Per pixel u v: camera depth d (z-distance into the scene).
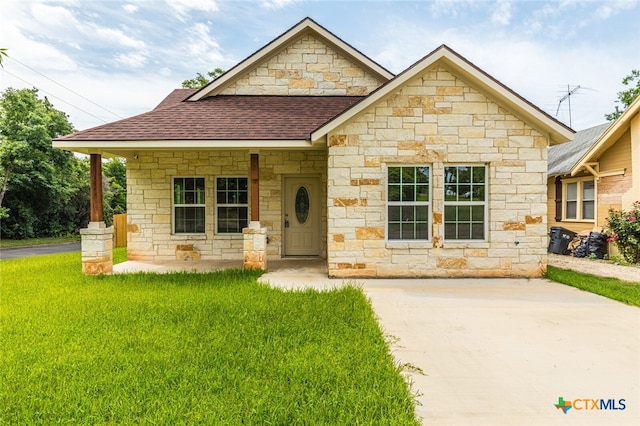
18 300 5.87
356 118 7.80
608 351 3.95
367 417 2.65
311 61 10.74
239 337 4.20
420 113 7.80
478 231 7.96
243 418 2.65
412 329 4.66
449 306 5.71
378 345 3.98
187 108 9.57
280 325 4.58
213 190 10.55
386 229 7.93
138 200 10.52
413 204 7.95
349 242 7.88
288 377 3.27
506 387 3.18
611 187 12.16
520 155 7.82
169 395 2.97
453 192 7.96
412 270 7.88
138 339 4.14
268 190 10.38
